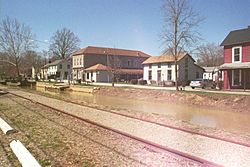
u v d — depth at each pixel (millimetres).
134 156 7539
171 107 22984
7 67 71500
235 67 29969
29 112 16234
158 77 53000
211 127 13359
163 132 11164
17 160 6750
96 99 30500
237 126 14398
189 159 7309
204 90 30688
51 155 7391
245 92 26219
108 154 7664
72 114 15695
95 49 74375
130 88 34531
